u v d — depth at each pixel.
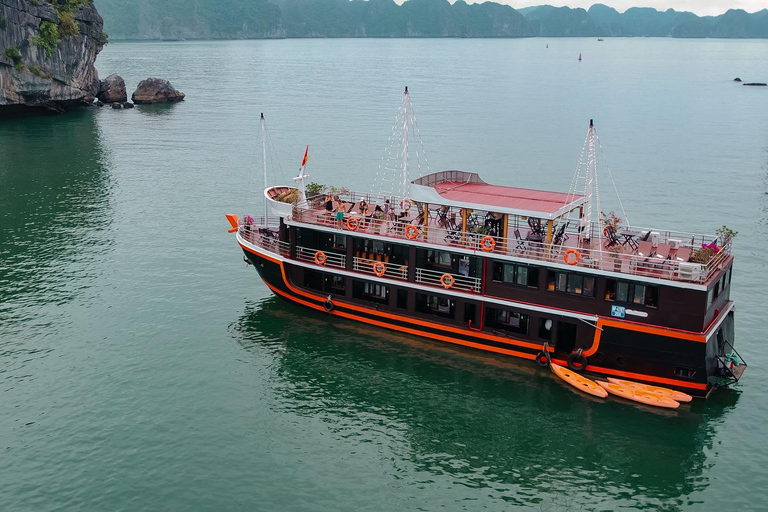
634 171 105.56
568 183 98.88
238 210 86.00
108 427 43.16
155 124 149.00
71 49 161.12
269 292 62.25
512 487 38.94
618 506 37.50
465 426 43.94
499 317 50.97
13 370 49.09
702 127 146.62
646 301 44.94
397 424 44.16
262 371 49.72
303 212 56.41
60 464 39.88
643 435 42.56
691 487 38.59
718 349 46.16
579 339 47.31
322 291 56.91
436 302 52.84
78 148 122.44
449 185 54.50
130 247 72.81
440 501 37.91
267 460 40.62
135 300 60.34
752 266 67.75
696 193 93.75
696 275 42.88
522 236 52.34
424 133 136.00
